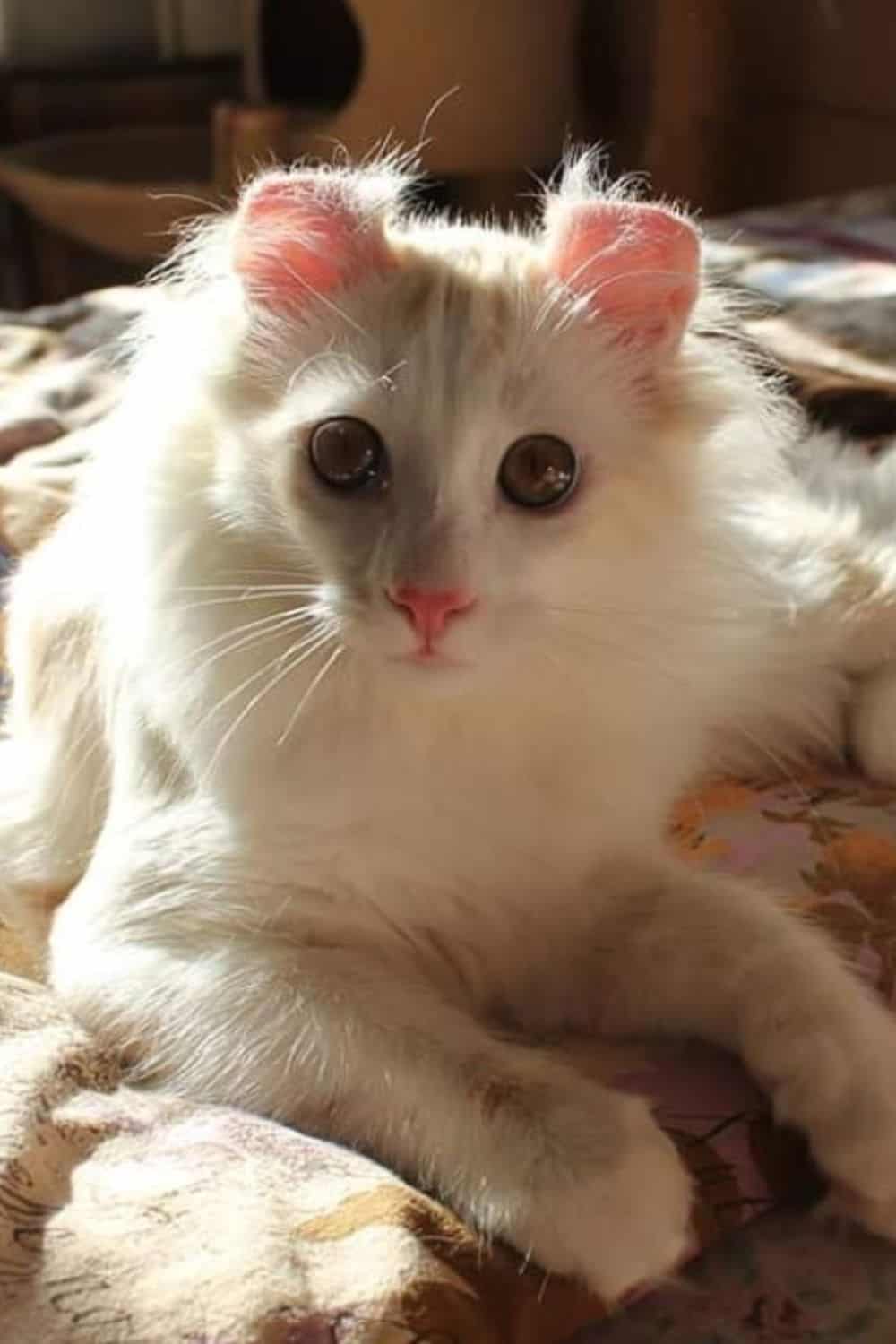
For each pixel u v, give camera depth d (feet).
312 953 1.62
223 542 1.65
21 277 5.12
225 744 1.65
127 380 2.13
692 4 4.57
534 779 1.66
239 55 5.23
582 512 1.59
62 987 1.67
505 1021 1.72
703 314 1.77
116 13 5.16
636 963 1.66
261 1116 1.54
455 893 1.66
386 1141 1.50
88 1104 1.53
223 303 1.70
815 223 3.47
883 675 2.04
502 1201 1.42
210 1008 1.59
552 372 1.59
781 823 1.89
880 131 4.40
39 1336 1.31
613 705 1.67
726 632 1.77
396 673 1.56
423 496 1.56
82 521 1.97
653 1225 1.40
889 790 1.97
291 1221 1.40
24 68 5.02
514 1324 1.39
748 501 1.80
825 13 4.44
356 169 1.80
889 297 2.83
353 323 1.61
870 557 2.10
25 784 1.98
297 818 1.63
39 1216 1.40
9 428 2.53
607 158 4.57
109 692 1.85
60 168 4.73
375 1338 1.32
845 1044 1.53
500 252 1.68
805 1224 1.52
